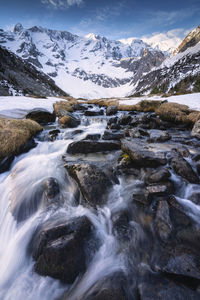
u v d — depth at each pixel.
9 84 59.94
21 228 4.44
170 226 3.74
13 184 5.75
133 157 6.61
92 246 3.70
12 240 4.30
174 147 7.68
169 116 15.36
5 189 5.66
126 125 14.45
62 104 25.97
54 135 10.73
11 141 7.94
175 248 3.34
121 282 2.94
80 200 5.08
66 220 4.23
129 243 3.75
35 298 3.14
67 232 3.74
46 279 3.29
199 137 9.72
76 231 3.78
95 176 5.36
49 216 4.59
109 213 4.48
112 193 5.05
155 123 14.06
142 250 3.56
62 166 6.67
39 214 4.71
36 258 3.63
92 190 4.92
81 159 7.24
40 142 9.73
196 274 2.76
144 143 8.26
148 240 3.73
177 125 14.02
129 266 3.28
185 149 7.23
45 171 6.37
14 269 3.67
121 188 5.36
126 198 4.92
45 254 3.39
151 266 3.18
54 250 3.33
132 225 4.14
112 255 3.56
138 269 3.18
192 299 2.49
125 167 6.46
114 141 9.36
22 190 5.40
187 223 3.82
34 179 5.86
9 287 3.38
